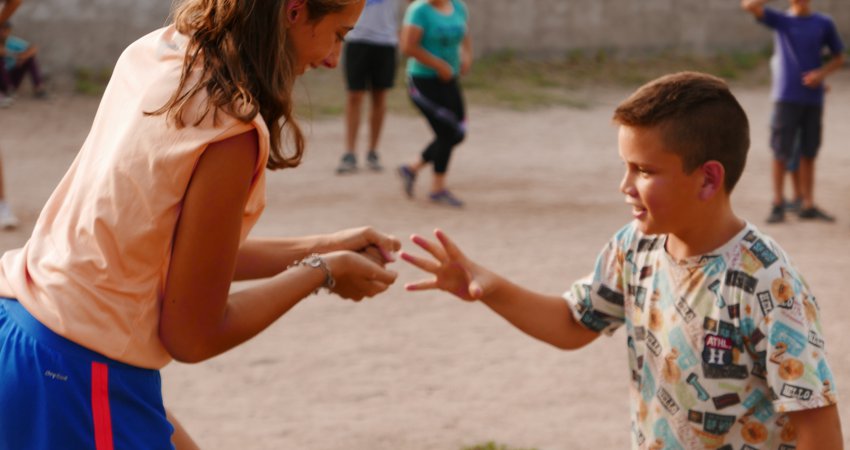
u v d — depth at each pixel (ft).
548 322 8.28
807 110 24.63
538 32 54.34
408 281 19.77
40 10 44.42
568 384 14.78
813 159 25.09
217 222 6.49
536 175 31.24
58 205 7.16
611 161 33.88
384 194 27.63
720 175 6.92
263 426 13.29
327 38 6.98
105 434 6.65
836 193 28.53
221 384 14.80
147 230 6.46
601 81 52.34
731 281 6.92
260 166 6.58
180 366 15.52
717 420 7.09
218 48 6.61
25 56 41.52
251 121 6.38
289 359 15.76
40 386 6.60
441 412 13.75
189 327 6.72
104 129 6.95
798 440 6.82
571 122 42.16
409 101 44.11
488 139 37.86
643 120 6.95
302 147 7.11
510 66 52.90
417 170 26.86
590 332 8.36
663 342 7.30
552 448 12.58
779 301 6.76
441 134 26.02
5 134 35.88
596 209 26.48
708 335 7.02
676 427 7.27
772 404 6.97
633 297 7.61
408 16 25.11
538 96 47.44
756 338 6.84
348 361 15.67
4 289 7.03
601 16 55.47
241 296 7.09
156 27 46.19
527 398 14.25
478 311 18.16
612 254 7.91
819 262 21.12
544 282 19.58
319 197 27.12
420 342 16.53
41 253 6.97
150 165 6.42
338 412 13.76
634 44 56.54
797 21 24.30
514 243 22.71
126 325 6.64
